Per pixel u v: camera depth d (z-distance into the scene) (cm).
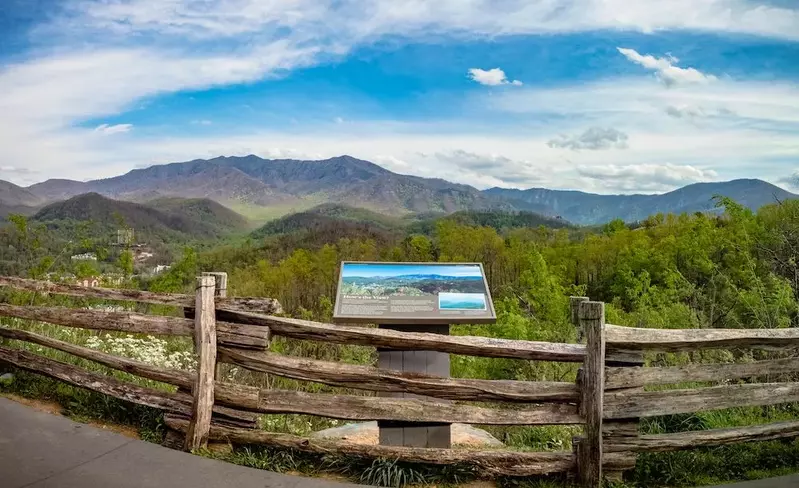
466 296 480
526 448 556
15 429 448
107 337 765
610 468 423
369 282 491
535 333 1559
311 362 433
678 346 446
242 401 438
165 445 448
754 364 471
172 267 2345
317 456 429
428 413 422
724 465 461
